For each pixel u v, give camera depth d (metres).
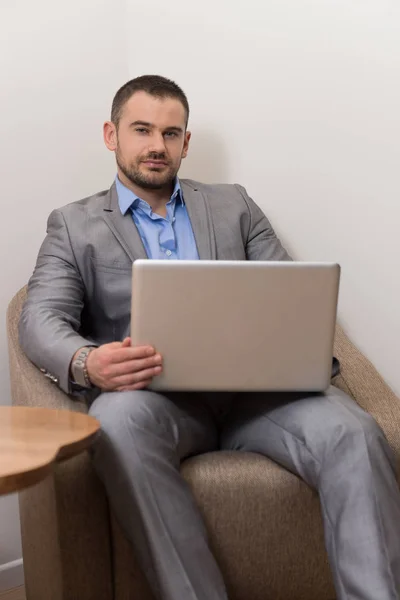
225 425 1.68
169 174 1.88
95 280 1.78
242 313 1.40
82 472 1.36
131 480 1.32
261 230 1.97
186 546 1.31
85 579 1.39
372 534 1.28
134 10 2.30
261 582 1.48
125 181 1.89
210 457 1.52
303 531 1.48
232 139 2.21
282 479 1.46
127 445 1.34
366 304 1.98
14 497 2.05
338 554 1.30
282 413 1.50
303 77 2.03
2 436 1.17
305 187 2.07
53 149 2.13
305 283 1.39
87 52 2.20
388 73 1.85
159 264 1.37
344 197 1.99
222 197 1.97
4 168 2.03
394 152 1.86
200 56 2.25
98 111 2.23
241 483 1.45
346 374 1.72
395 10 1.82
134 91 1.88
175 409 1.50
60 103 2.14
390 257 1.90
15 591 2.02
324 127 2.00
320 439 1.40
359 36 1.90
